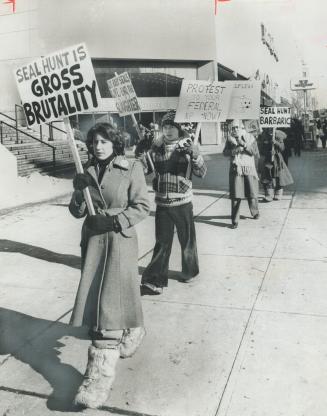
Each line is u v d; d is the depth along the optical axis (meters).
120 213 2.71
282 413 2.49
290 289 4.32
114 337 2.64
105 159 2.85
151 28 24.16
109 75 24.48
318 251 5.50
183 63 25.77
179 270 5.05
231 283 4.55
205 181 12.39
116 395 2.71
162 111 25.67
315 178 11.96
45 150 15.45
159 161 4.35
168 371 2.95
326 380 2.79
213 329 3.54
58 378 2.93
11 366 3.10
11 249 6.14
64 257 5.71
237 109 6.94
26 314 4.00
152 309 3.98
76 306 2.71
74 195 2.86
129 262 2.74
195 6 24.88
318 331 3.44
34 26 22.08
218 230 6.81
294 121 18.72
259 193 10.17
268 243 5.96
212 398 2.65
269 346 3.24
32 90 3.09
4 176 10.45
